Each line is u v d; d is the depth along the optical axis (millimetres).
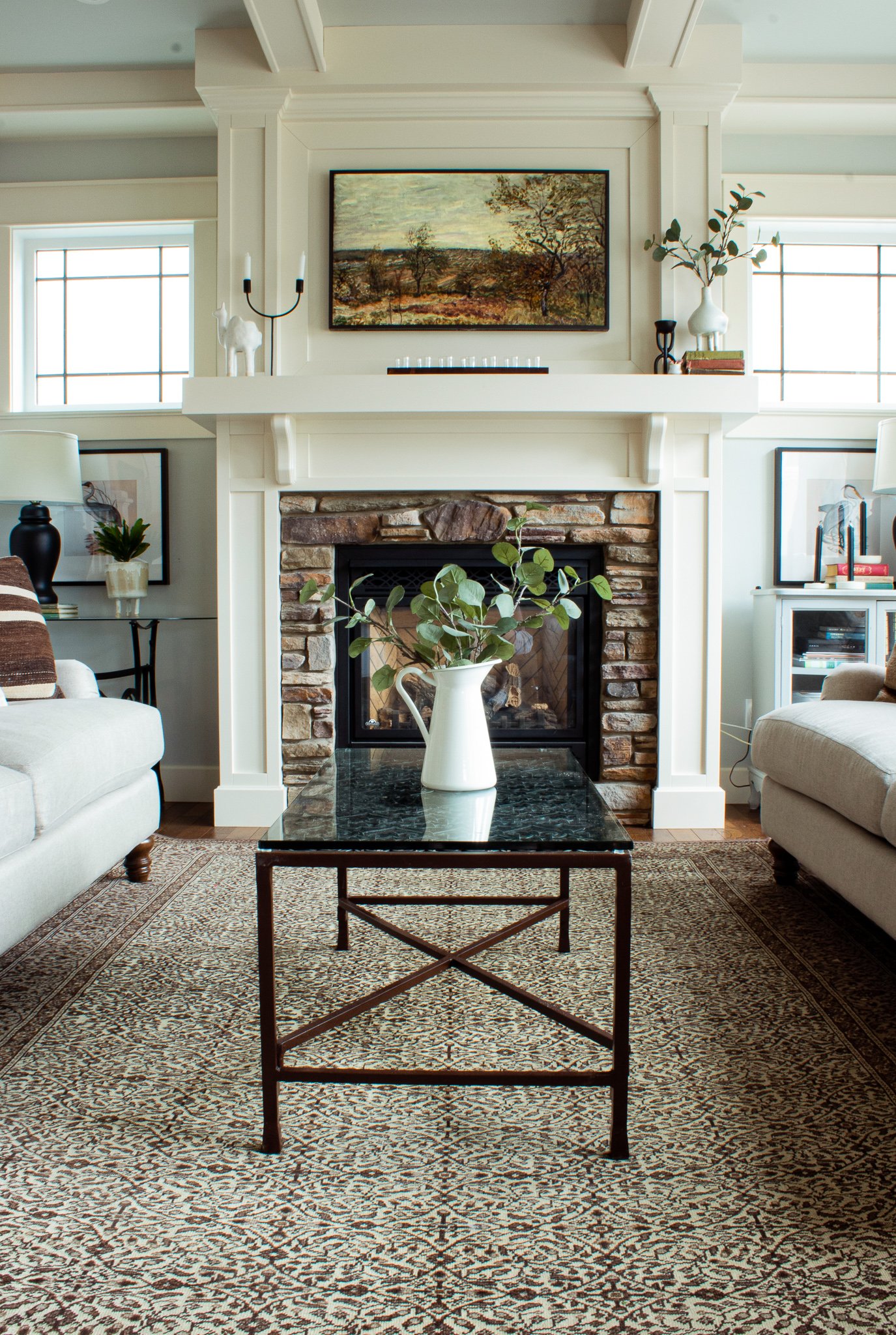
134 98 3283
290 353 3119
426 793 1551
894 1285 950
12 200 3598
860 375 3723
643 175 3084
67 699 2279
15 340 3652
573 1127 1270
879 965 1848
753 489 3600
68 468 3270
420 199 3086
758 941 1984
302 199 3098
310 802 1472
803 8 2902
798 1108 1309
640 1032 1543
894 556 3592
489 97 3029
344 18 2928
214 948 1934
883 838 1742
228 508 3070
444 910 2199
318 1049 1465
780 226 3617
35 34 3045
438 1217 1062
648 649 3102
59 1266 980
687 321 3084
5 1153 1199
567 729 3191
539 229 3092
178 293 3709
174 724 3643
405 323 3104
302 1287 946
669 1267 978
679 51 2891
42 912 1676
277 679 3090
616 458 3053
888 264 3711
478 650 1617
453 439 3051
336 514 3088
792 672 3262
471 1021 1569
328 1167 1170
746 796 3580
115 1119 1284
